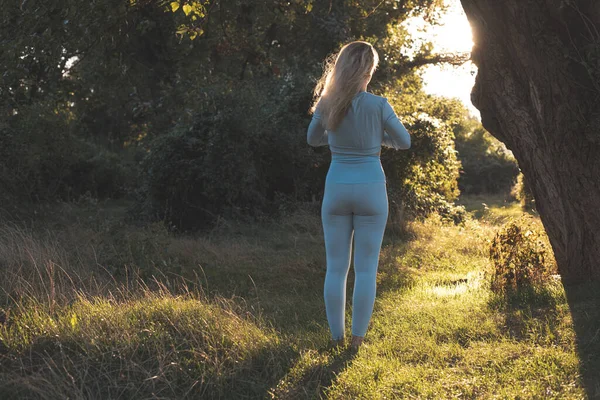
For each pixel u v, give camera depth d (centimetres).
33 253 663
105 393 323
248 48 1694
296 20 1697
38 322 391
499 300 509
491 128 554
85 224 1023
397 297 624
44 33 744
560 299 481
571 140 494
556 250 567
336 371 355
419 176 1415
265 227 1208
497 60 511
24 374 331
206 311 423
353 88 378
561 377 325
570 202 519
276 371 354
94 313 413
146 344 363
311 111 423
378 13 1825
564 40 472
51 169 1527
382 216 391
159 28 1495
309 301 646
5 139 1315
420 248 1006
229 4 745
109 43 835
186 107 1099
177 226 1247
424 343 406
